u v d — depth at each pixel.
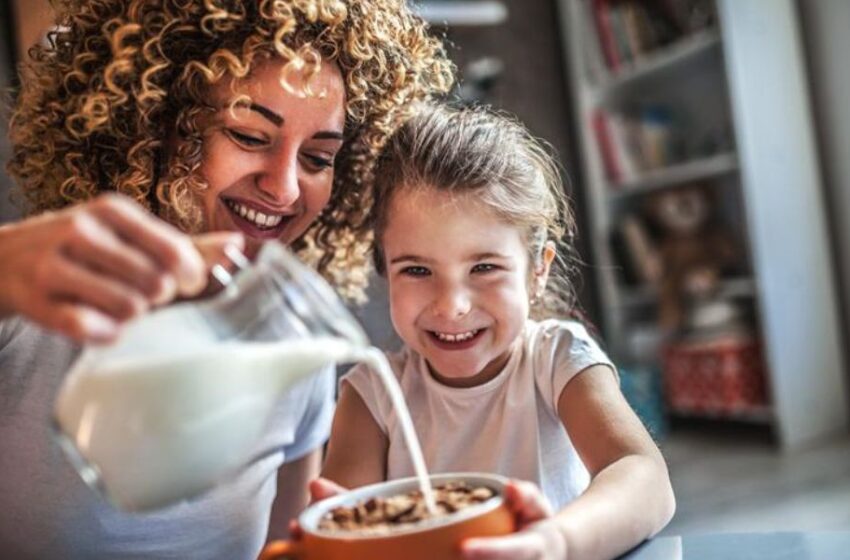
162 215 1.05
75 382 0.57
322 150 1.06
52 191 1.10
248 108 0.98
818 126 3.64
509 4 4.18
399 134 1.11
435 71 1.24
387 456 1.10
